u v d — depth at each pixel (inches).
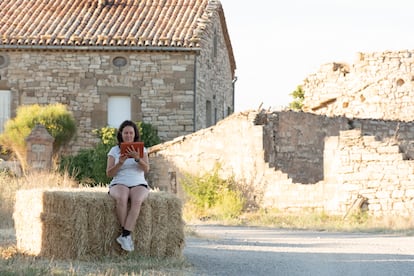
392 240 725.9
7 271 428.8
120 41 1483.8
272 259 531.8
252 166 1146.0
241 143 1167.0
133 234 502.0
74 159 1362.0
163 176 1258.0
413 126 1293.1
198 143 1225.4
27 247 531.8
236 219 1011.9
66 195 496.7
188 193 1165.7
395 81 1453.0
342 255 563.2
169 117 1481.3
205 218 1043.3
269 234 796.6
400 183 994.7
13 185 943.7
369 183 1012.5
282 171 1182.3
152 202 507.2
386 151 1005.2
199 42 1481.3
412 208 985.5
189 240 669.9
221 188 1149.1
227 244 641.0
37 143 1291.8
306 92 1583.4
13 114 1499.8
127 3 1612.9
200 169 1216.2
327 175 1049.5
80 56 1497.3
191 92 1478.8
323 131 1227.9
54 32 1514.5
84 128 1487.5
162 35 1498.5
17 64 1503.4
